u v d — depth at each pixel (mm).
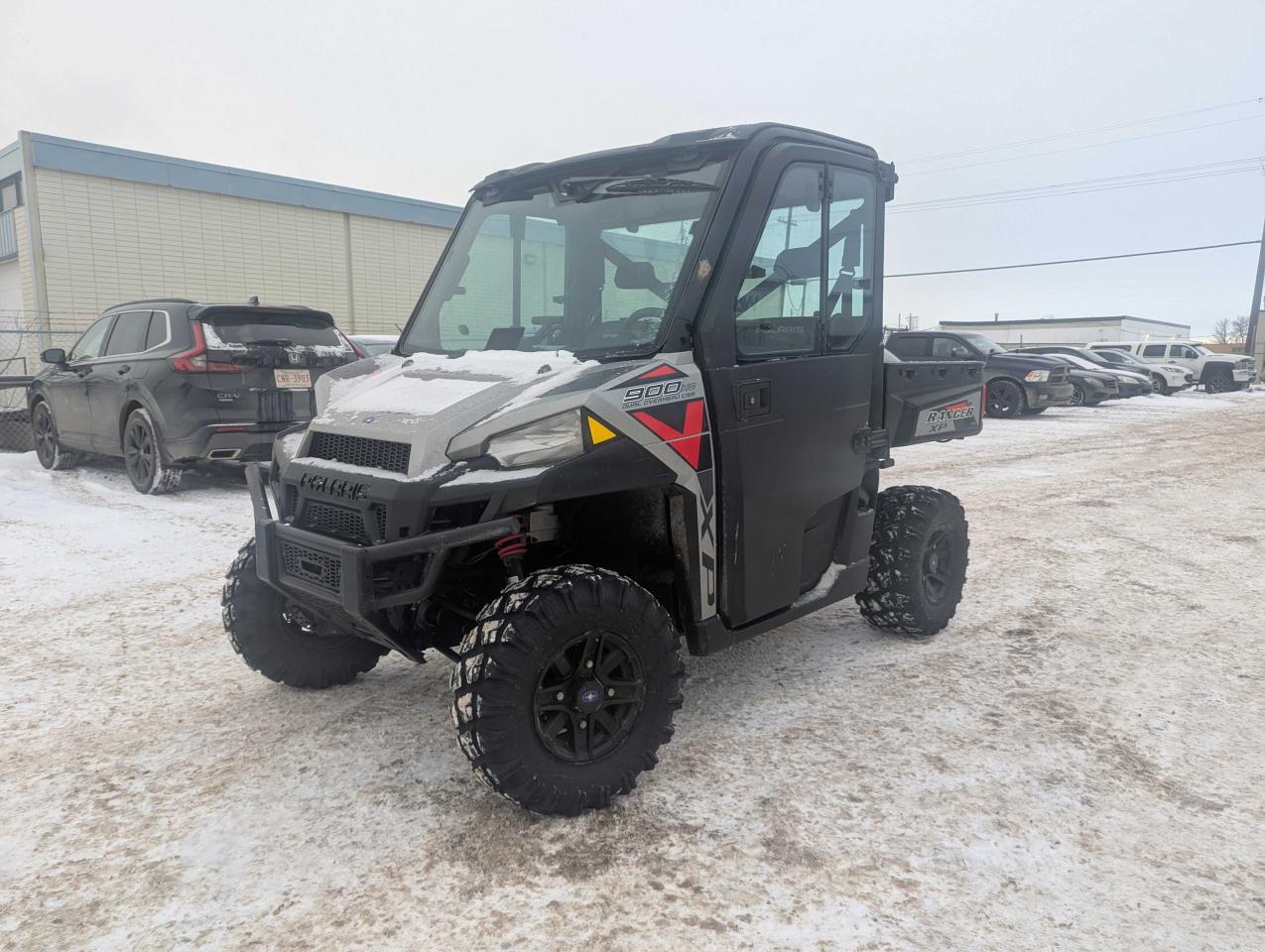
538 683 2590
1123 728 3395
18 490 8438
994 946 2127
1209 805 2807
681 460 2912
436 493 2559
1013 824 2688
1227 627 4660
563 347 3186
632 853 2541
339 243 23688
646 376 2840
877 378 3936
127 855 2555
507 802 2828
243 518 7336
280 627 3615
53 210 18781
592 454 2676
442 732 3365
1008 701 3660
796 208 3336
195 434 7723
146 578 5543
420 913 2270
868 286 3818
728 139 3125
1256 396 28594
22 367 18828
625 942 2148
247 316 8188
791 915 2246
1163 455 12164
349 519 2785
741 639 3275
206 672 4004
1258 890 2357
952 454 12305
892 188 3910
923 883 2385
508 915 2258
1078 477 10094
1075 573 5797
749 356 3189
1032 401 18094
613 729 2783
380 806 2816
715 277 3012
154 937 2189
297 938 2178
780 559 3400
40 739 3324
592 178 3359
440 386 2969
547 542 3217
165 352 7863
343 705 3625
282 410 8109
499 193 3654
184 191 20688
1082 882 2391
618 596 2730
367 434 2803
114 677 3939
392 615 2957
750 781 2967
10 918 2266
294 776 3020
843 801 2832
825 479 3592
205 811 2795
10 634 4512
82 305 19359
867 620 4434
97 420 8727
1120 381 23062
